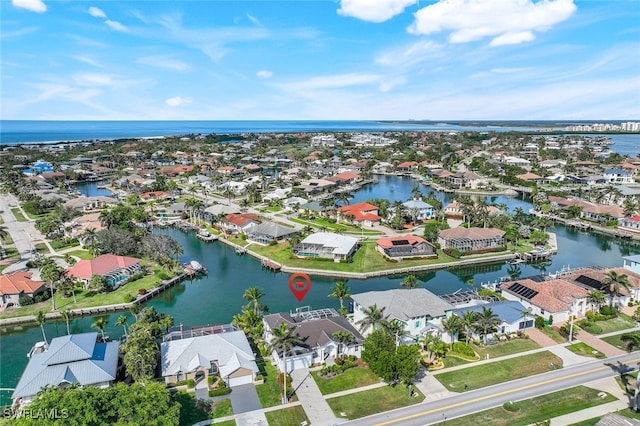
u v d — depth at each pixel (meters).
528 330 90.75
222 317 102.44
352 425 61.88
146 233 150.38
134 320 101.44
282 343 71.25
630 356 80.56
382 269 132.50
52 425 48.62
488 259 142.25
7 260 136.00
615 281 98.81
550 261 146.00
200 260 145.62
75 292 112.62
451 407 66.00
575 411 64.69
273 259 141.88
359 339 81.81
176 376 71.69
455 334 87.19
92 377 69.12
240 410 64.88
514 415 63.91
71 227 170.00
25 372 69.56
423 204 195.00
